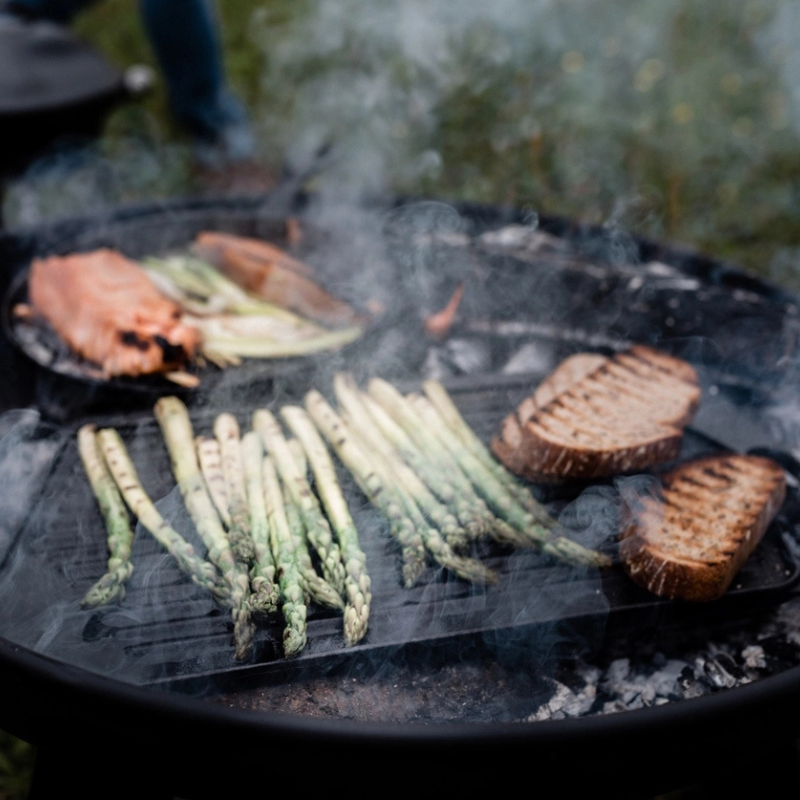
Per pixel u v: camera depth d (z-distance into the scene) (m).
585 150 3.74
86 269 1.88
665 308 2.03
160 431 1.60
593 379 1.72
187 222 2.24
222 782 1.01
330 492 1.40
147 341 1.65
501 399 1.76
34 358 1.68
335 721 0.96
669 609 1.32
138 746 1.00
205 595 1.30
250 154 3.69
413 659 1.26
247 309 1.99
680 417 1.60
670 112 4.04
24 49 2.62
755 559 1.43
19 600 1.30
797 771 1.39
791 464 1.67
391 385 1.72
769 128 3.99
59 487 1.50
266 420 1.54
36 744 1.09
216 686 1.18
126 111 4.03
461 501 1.41
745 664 1.33
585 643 1.32
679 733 1.00
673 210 3.33
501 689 1.25
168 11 3.16
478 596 1.32
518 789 0.99
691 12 4.64
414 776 0.97
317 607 1.28
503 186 3.51
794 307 1.96
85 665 1.19
